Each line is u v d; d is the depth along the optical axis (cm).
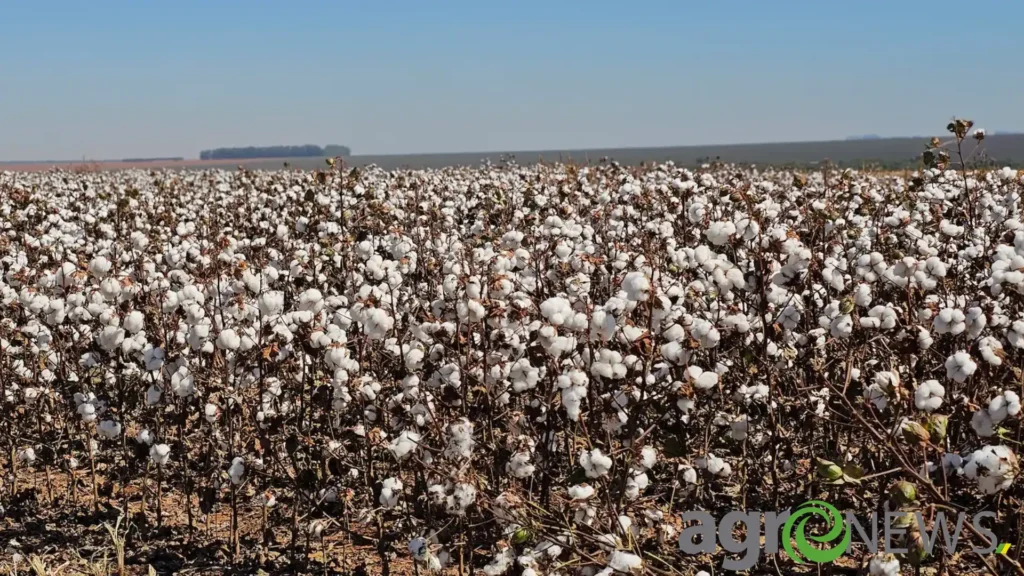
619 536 333
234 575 440
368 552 457
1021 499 388
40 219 840
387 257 653
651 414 432
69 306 474
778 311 430
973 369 317
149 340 485
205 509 459
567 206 612
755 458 431
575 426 414
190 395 449
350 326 462
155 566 454
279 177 1197
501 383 394
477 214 781
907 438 286
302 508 488
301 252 602
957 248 563
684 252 468
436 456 370
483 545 431
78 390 532
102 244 669
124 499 510
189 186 1391
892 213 621
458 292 427
